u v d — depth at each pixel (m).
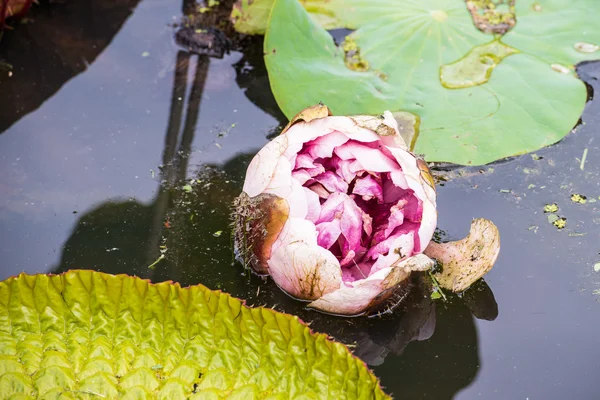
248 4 1.48
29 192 1.36
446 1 1.48
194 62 1.48
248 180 1.27
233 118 1.43
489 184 1.37
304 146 1.27
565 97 1.40
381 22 1.47
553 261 1.32
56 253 1.32
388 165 1.26
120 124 1.42
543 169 1.38
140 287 1.23
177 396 1.20
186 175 1.38
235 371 1.21
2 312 1.23
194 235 1.33
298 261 1.24
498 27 1.46
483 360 1.26
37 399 1.19
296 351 1.21
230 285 1.30
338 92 1.41
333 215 1.25
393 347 1.26
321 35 1.44
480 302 1.29
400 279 1.25
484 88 1.41
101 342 1.22
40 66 1.48
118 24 1.52
